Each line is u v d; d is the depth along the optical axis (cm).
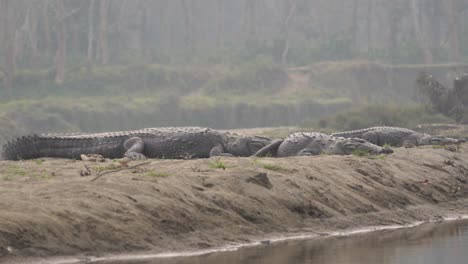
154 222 4531
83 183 4828
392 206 6100
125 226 4369
